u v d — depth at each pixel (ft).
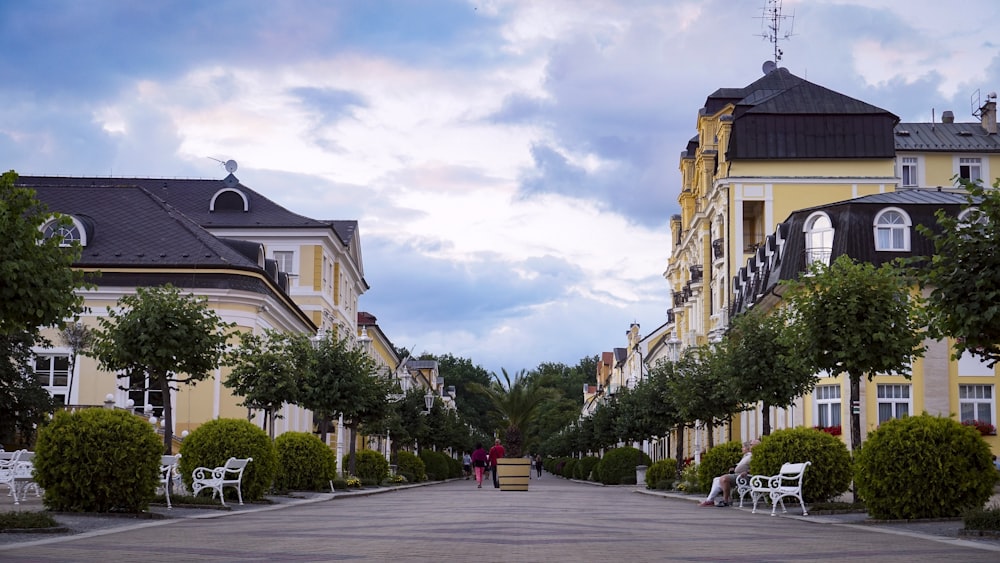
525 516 69.26
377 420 137.69
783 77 190.90
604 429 224.94
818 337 71.31
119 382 126.52
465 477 275.59
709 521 64.90
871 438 60.95
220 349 79.00
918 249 119.85
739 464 87.61
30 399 107.55
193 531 50.55
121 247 129.80
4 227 43.21
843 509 71.82
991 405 114.32
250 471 78.23
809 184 163.94
